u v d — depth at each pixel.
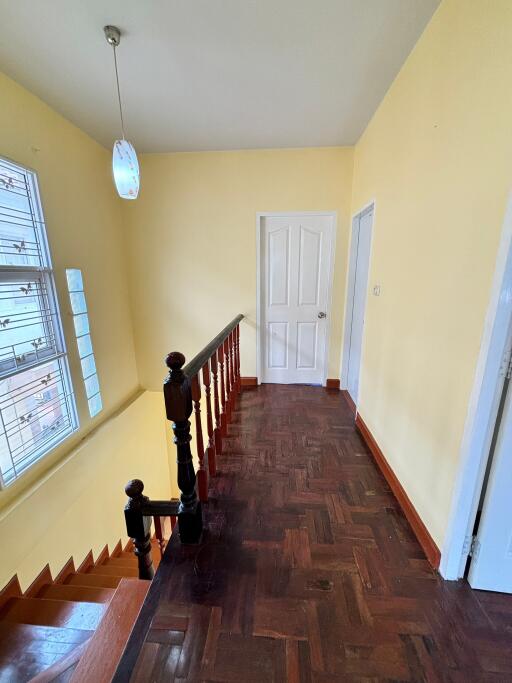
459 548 1.23
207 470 1.90
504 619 1.13
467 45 1.16
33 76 1.88
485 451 1.13
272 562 1.33
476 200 1.11
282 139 2.80
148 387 3.71
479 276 1.09
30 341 2.11
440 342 1.35
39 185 2.15
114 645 1.08
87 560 2.61
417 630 1.08
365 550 1.40
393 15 1.44
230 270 3.33
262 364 3.61
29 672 1.27
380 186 2.19
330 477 1.92
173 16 1.45
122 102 2.17
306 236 3.22
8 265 1.93
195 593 1.20
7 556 1.82
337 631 1.08
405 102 1.75
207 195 3.16
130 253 3.35
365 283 2.64
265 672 0.96
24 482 2.03
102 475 2.92
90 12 1.42
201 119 2.41
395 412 1.84
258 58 1.74
